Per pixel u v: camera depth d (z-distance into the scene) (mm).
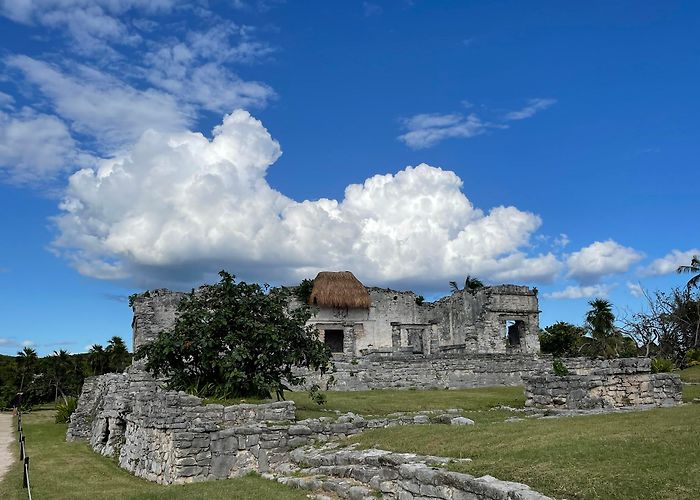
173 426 15734
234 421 16625
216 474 15219
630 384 20297
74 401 36000
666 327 45250
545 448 10531
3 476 17984
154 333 38125
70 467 19531
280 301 21094
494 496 8656
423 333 46688
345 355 36062
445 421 16594
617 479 8477
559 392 19969
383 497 10766
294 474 13781
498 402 22891
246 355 18922
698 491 7762
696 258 46531
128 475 18203
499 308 40625
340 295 44094
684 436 10188
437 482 9797
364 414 20609
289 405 17391
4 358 56000
